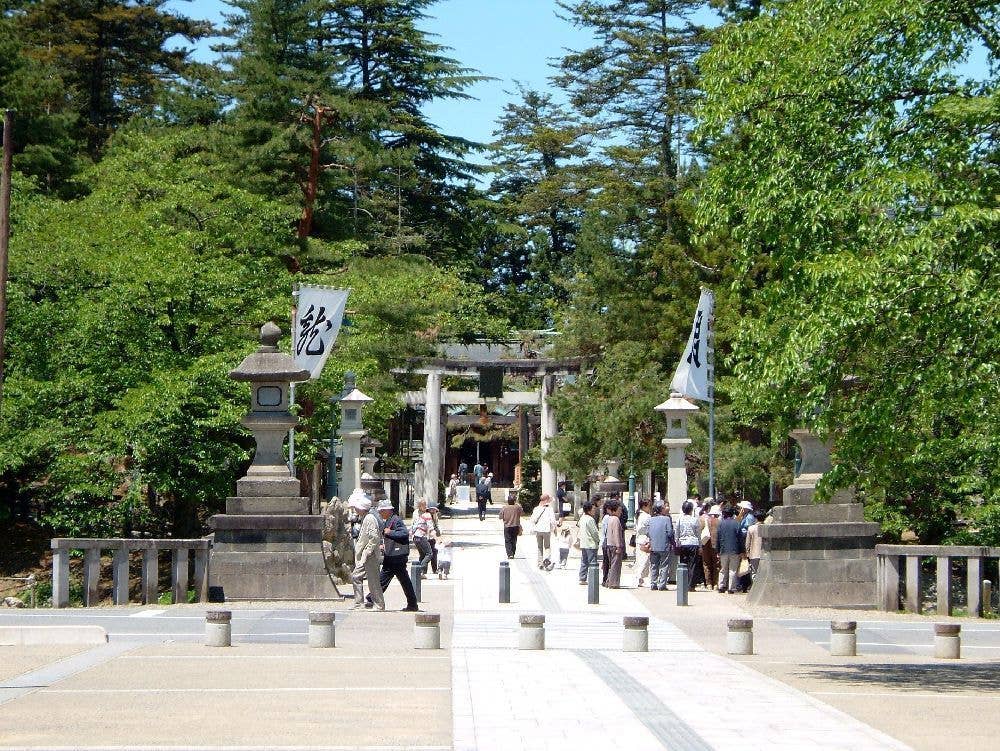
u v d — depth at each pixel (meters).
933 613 27.62
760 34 19.34
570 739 12.64
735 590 30.66
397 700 15.15
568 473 49.38
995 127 17.45
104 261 36.31
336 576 31.09
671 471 38.94
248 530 27.70
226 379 35.06
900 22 17.52
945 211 16.64
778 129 18.42
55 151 47.16
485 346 70.00
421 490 58.97
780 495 49.25
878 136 17.83
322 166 50.78
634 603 28.42
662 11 66.75
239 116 48.75
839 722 13.66
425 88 64.50
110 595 35.69
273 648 20.28
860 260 16.89
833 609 27.78
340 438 44.75
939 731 13.36
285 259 46.53
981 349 16.62
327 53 52.41
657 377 48.09
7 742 12.53
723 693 15.78
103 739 12.70
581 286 55.56
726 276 47.91
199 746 12.34
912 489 33.41
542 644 20.28
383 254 58.47
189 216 41.09
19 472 42.25
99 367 36.00
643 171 56.78
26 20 60.97
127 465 36.75
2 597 36.28
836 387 17.81
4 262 27.38
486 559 40.03
